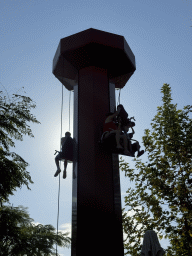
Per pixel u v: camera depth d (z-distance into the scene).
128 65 9.34
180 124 11.43
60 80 10.22
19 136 10.70
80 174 7.62
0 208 10.84
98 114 8.25
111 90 9.38
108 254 6.70
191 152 10.54
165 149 11.04
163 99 12.20
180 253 9.39
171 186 10.55
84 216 7.07
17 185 9.81
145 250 4.90
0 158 9.76
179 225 10.02
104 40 8.56
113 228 7.04
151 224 10.34
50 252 15.16
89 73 8.91
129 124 7.55
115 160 7.99
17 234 10.90
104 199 7.27
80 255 6.69
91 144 7.81
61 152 8.05
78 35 8.67
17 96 10.66
